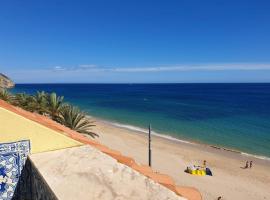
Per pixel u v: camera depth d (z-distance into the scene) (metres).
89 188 3.55
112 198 3.31
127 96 149.50
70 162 4.35
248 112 83.38
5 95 26.44
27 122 4.70
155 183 3.71
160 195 3.40
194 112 81.44
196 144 43.59
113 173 3.98
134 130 53.62
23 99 27.12
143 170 5.93
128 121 64.75
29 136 4.71
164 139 46.38
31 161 4.41
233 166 33.28
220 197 24.41
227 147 42.34
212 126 59.03
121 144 41.75
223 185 27.48
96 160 4.42
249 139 47.62
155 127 57.34
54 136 4.90
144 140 44.94
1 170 4.54
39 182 4.01
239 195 25.55
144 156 36.00
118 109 87.81
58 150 4.86
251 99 132.75
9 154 4.58
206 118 70.19
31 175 4.42
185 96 152.12
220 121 65.56
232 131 54.06
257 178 29.53
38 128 4.77
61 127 7.52
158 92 193.75
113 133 49.12
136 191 3.48
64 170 4.06
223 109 90.12
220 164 33.88
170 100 123.69
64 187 3.57
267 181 28.80
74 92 191.75
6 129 4.57
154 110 85.44
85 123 25.55
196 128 56.62
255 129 56.34
